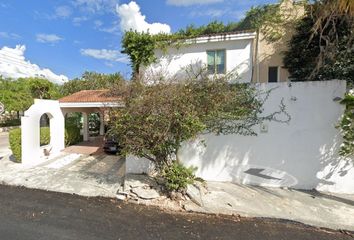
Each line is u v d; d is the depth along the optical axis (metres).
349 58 7.79
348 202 5.62
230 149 6.83
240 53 12.01
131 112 5.52
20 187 6.75
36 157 10.05
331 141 6.12
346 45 7.44
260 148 6.62
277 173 6.54
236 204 5.48
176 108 5.40
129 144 5.68
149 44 12.62
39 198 5.93
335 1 5.43
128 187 6.27
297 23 11.04
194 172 6.84
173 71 12.71
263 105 6.50
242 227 4.58
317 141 6.23
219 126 6.73
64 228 4.37
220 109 6.27
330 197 5.89
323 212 5.15
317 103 6.18
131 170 7.47
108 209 5.31
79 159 10.17
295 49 10.80
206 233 4.31
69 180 7.25
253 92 6.50
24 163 9.35
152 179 6.83
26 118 9.46
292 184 6.46
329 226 4.67
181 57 12.68
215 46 12.27
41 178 7.45
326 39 7.40
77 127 15.02
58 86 27.27
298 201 5.67
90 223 4.60
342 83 5.95
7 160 10.02
